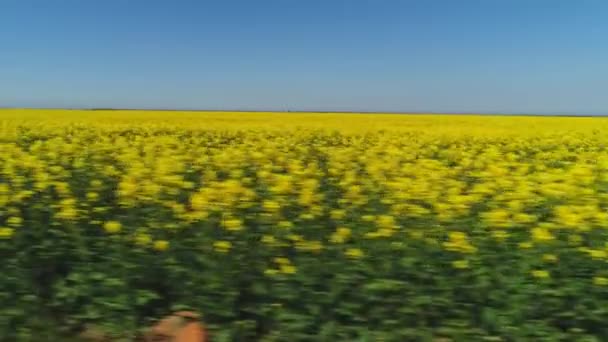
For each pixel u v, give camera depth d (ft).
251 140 42.01
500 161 27.09
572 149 39.34
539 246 12.60
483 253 12.76
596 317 11.36
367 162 26.21
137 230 14.71
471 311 12.24
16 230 15.34
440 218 14.74
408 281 12.44
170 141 33.50
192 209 16.12
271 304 12.60
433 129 54.44
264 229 14.51
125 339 13.24
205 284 12.96
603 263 11.97
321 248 13.28
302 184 18.65
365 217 14.80
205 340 12.58
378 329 12.28
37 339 13.16
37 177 19.45
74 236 14.60
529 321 11.64
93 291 13.55
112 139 41.14
